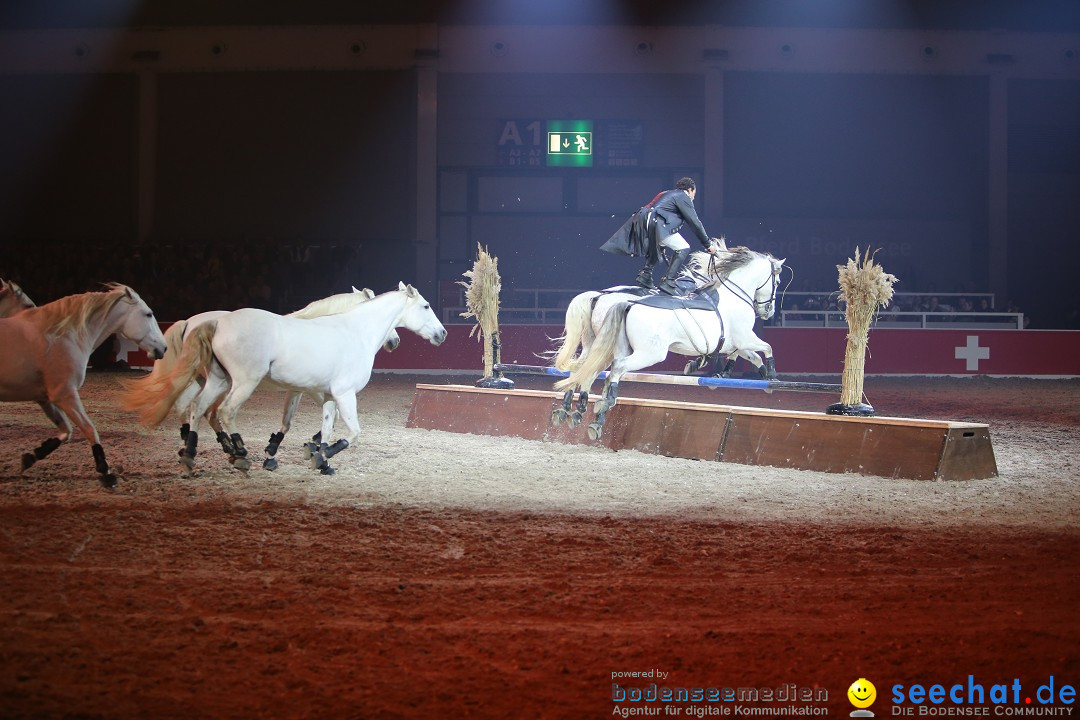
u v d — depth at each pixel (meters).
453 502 9.26
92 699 4.61
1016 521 8.72
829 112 33.72
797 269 33.88
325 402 10.95
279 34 33.31
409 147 33.47
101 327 10.05
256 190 33.53
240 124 33.44
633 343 12.30
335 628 5.59
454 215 33.91
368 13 33.31
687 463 11.95
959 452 10.80
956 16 33.47
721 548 7.54
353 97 33.38
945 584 6.67
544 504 9.26
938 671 5.10
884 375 26.59
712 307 12.59
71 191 33.44
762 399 20.83
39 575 6.52
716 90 33.53
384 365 26.83
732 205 33.81
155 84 33.38
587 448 13.20
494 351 15.23
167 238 33.44
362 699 4.68
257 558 7.03
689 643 5.46
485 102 33.59
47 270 30.09
